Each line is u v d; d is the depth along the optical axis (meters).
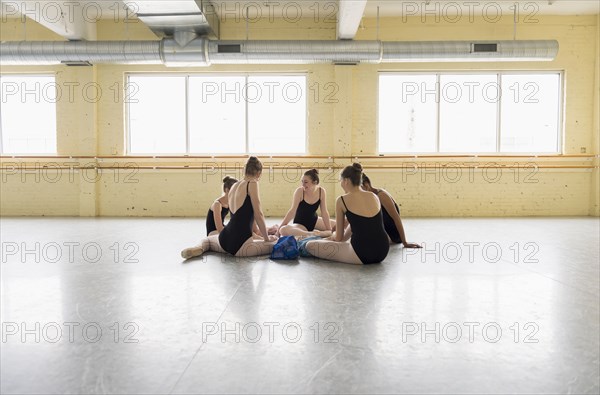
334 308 2.57
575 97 8.27
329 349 1.97
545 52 7.25
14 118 8.57
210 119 8.51
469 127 8.42
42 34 8.33
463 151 8.44
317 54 7.23
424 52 7.25
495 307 2.60
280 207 8.30
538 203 8.26
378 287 3.04
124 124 8.42
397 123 8.42
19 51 7.27
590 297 2.80
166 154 8.43
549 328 2.25
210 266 3.72
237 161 8.30
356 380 1.69
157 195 8.38
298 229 4.70
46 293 2.90
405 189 8.27
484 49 7.25
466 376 1.72
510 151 8.45
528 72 8.34
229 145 8.53
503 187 8.25
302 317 2.41
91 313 2.49
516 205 8.25
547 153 8.29
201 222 7.27
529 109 8.40
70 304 2.66
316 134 8.31
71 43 7.30
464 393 1.59
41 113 8.54
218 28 8.07
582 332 2.19
